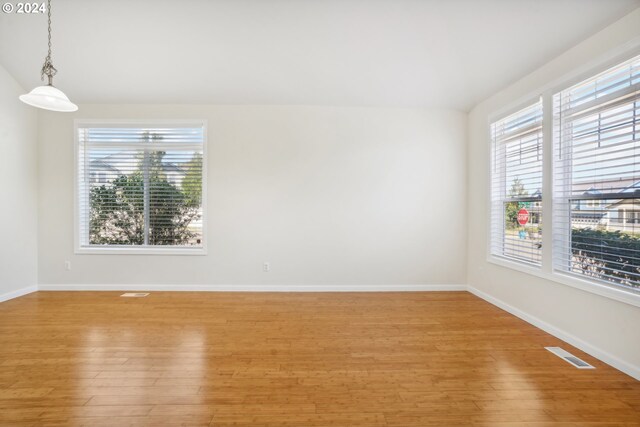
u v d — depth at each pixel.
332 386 2.11
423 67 3.73
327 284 4.54
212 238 4.48
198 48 3.56
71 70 3.89
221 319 3.37
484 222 4.15
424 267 4.59
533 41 2.96
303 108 4.50
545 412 1.85
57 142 4.45
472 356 2.54
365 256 4.55
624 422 1.76
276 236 4.51
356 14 3.07
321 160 4.51
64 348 2.65
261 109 4.48
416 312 3.62
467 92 4.09
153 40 3.47
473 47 3.30
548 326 3.02
